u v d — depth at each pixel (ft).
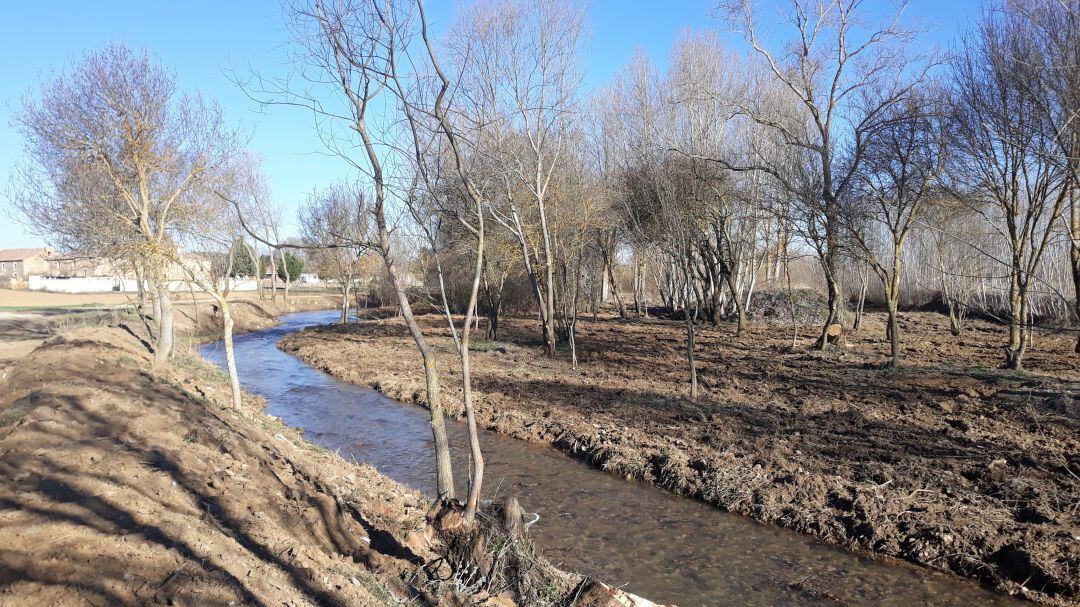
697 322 110.63
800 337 85.92
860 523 27.09
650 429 40.96
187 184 50.57
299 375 69.82
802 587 23.47
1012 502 27.30
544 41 59.82
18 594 13.11
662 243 64.39
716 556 25.95
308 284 298.35
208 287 41.65
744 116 91.20
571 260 81.71
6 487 18.66
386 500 28.66
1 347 61.62
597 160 92.84
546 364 68.74
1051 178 43.24
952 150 49.49
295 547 19.03
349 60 20.81
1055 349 66.03
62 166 51.34
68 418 27.89
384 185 22.16
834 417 42.16
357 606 16.40
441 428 23.13
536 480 34.96
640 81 87.45
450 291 88.07
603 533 28.17
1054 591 21.97
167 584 14.46
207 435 28.89
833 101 58.70
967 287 85.56
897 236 56.34
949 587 23.26
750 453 35.22
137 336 72.64
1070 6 33.81
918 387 49.34
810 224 60.44
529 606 18.74
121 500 18.62
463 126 32.60
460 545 20.47
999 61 42.47
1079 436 34.88
